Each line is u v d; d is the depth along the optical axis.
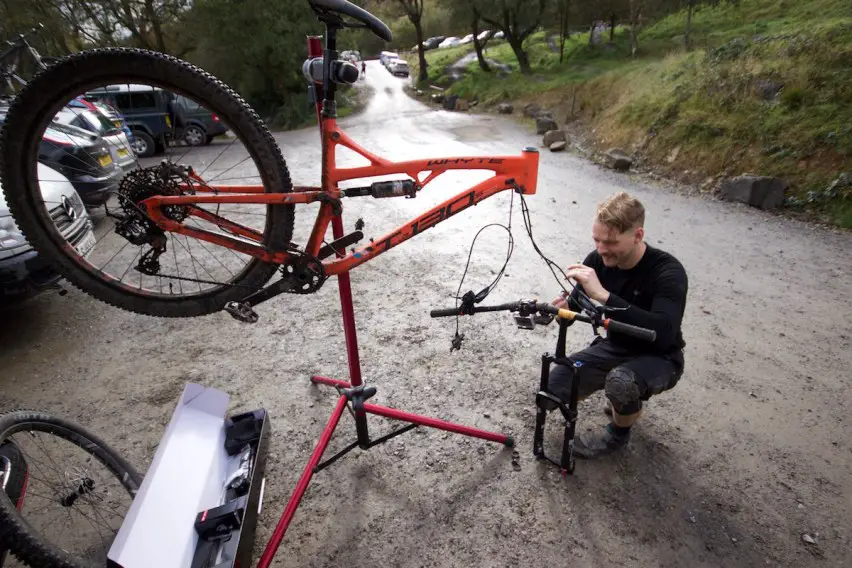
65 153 4.55
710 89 8.55
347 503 2.25
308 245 1.81
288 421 2.77
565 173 8.66
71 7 16.98
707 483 2.34
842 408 2.83
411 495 2.29
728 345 3.44
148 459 2.50
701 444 2.58
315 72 1.67
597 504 2.22
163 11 18.75
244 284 1.82
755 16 15.95
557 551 2.01
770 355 3.33
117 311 3.92
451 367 3.22
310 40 1.71
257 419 2.22
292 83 20.16
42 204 1.61
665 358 2.25
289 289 1.80
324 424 2.75
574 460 2.43
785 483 2.34
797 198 6.30
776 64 7.84
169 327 3.72
